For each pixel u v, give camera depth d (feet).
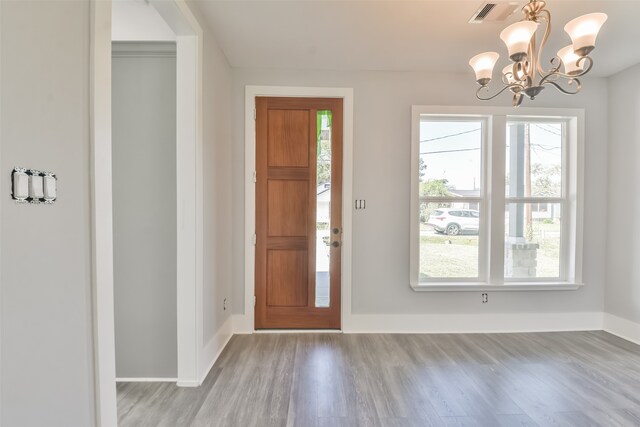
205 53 7.35
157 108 7.13
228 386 6.96
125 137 7.15
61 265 3.17
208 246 7.60
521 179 10.66
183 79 6.73
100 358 3.67
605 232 10.46
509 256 10.66
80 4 3.42
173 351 7.27
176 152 6.97
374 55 9.02
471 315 10.29
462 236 10.59
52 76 3.05
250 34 7.90
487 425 5.73
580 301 10.50
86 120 3.52
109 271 3.84
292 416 5.94
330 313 10.28
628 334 9.73
